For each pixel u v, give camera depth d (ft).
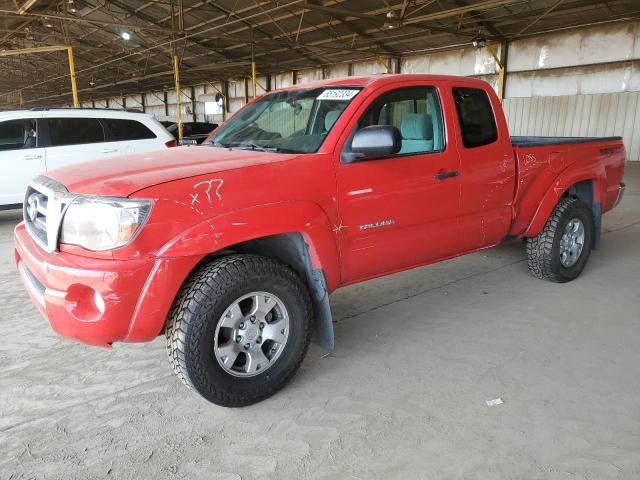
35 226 8.89
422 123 10.75
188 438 7.63
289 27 68.18
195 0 61.41
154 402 8.59
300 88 11.28
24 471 6.90
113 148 24.44
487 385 8.96
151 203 7.21
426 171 10.19
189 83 115.34
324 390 8.91
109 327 7.22
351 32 65.72
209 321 7.59
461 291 13.76
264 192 8.09
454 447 7.31
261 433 7.74
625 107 50.78
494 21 55.57
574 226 13.85
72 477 6.79
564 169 13.17
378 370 9.58
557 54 55.47
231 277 7.70
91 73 115.75
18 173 22.47
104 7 67.62
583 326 11.32
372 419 8.04
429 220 10.48
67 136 23.53
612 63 51.37
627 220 22.47
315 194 8.64
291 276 8.46
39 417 8.16
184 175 7.80
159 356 10.29
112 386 9.12
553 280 14.02
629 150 51.24
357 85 10.05
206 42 80.18
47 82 133.18
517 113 60.44
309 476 6.80
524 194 12.47
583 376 9.19
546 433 7.57
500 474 6.75
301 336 8.75
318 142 9.27
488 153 11.38
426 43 66.33
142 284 7.18
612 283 14.11
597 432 7.57
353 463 7.04
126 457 7.20
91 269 7.07
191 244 7.34
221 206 7.68
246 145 10.55
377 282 14.70
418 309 12.58
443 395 8.67
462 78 11.35
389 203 9.69
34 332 11.50
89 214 7.25
